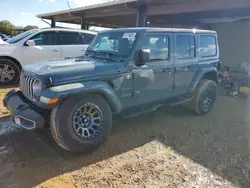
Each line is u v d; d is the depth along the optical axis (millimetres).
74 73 3078
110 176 2752
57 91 2857
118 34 3947
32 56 7129
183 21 12188
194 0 6762
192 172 2885
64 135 2953
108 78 3336
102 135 3330
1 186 2494
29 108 3092
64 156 3141
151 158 3193
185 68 4484
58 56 7402
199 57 4801
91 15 11602
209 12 8852
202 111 5000
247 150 3496
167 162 3102
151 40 3834
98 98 3254
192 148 3523
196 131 4180
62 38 7496
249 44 10312
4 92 6273
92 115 3225
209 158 3234
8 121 4246
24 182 2576
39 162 2973
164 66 4070
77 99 3033
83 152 3215
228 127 4426
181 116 4938
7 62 6934
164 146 3557
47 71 3023
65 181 2627
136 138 3793
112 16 11109
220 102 6379
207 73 5105
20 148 3293
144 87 3828
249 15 9625
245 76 8484
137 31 3754
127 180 2689
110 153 3279
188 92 4688
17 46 6996
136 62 3637
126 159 3145
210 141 3781
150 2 7359
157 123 4480
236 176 2818
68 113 2951
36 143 3449
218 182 2695
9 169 2797
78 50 7660
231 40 11016
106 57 3807
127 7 8328
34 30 7371
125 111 3809
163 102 4371
